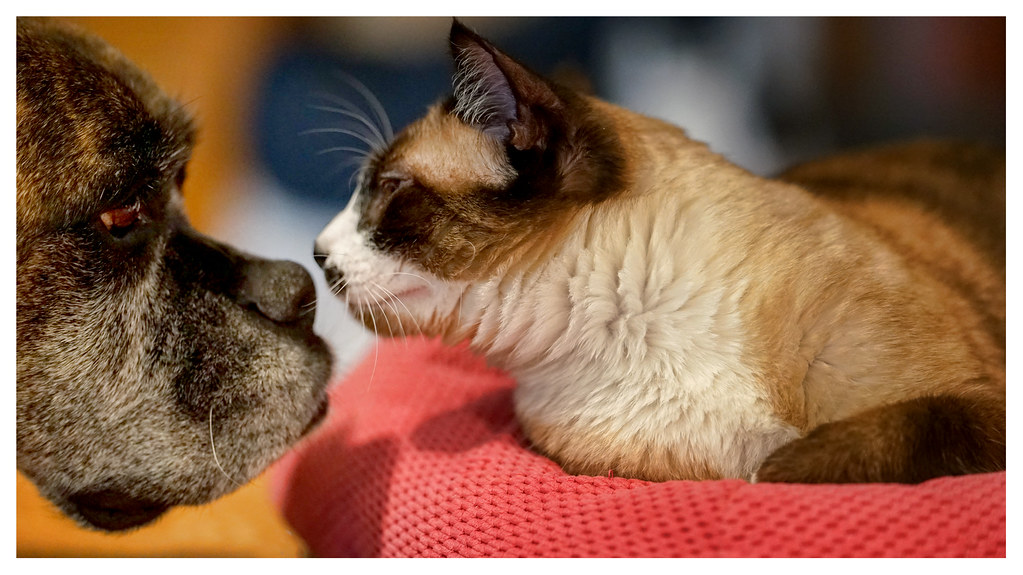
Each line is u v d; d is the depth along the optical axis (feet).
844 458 1.66
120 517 1.79
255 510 2.15
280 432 1.81
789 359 1.75
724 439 1.76
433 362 2.18
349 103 2.48
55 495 1.77
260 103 2.69
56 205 1.66
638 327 1.78
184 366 1.75
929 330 1.77
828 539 1.58
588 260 1.82
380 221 1.91
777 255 1.78
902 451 1.65
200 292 1.77
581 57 2.71
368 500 1.91
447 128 1.90
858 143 2.88
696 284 1.77
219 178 2.67
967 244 2.11
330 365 1.87
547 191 1.84
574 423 1.83
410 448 1.92
